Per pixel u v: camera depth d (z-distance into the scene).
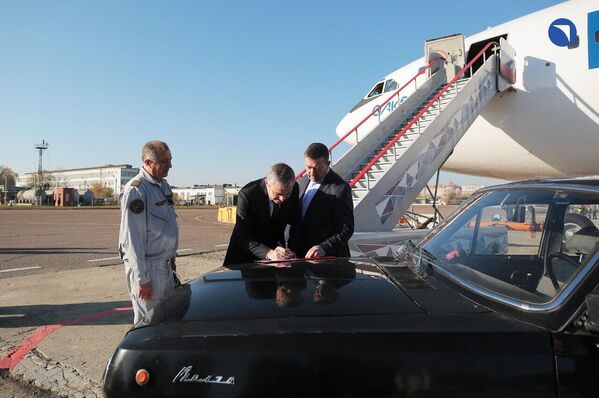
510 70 10.14
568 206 2.06
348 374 1.30
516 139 10.71
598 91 9.26
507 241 2.23
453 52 11.42
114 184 141.50
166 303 1.79
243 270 2.28
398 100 12.55
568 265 1.91
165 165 3.23
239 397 1.30
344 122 14.88
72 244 13.35
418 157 8.11
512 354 1.29
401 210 7.71
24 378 3.48
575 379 1.25
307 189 3.64
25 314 5.32
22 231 18.56
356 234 6.22
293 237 3.57
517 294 1.62
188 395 1.32
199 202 114.19
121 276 7.80
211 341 1.38
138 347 1.40
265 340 1.36
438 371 1.29
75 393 3.23
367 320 1.44
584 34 9.53
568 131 9.84
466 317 1.45
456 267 2.07
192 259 9.88
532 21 10.71
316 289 1.81
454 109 8.98
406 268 2.23
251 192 3.27
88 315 5.26
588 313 1.26
